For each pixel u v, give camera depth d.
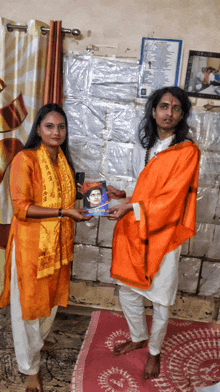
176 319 2.46
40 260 1.54
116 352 1.99
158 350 1.81
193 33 2.23
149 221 1.63
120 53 2.31
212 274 2.49
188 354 2.04
